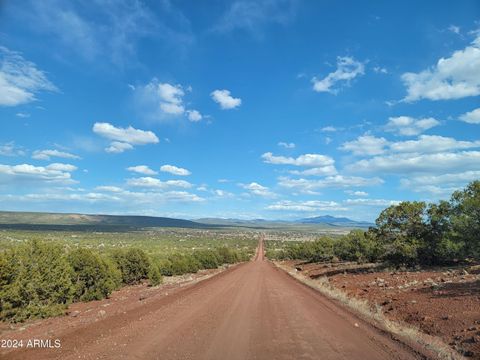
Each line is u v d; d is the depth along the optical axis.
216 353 9.47
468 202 27.27
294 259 100.50
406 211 35.16
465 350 9.61
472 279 21.30
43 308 16.78
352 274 37.09
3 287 16.12
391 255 36.56
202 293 24.11
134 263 36.97
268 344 10.56
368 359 9.10
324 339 11.23
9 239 101.00
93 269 24.30
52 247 19.06
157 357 8.91
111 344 10.06
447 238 30.47
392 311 16.72
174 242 175.88
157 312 15.97
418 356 9.34
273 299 21.52
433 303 16.19
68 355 8.92
